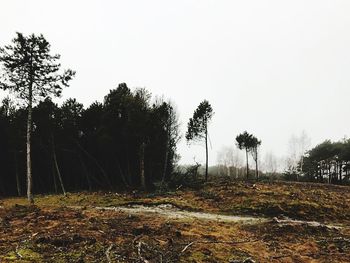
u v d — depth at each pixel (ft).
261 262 40.98
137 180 145.38
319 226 65.51
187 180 127.75
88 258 35.19
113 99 142.00
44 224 51.75
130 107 132.16
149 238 45.78
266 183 142.20
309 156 238.89
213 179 164.14
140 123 128.77
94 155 147.95
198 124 153.38
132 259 35.88
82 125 146.61
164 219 64.95
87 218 59.62
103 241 42.06
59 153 149.89
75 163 150.71
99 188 138.00
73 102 147.95
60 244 39.55
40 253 36.01
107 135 134.82
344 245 54.03
